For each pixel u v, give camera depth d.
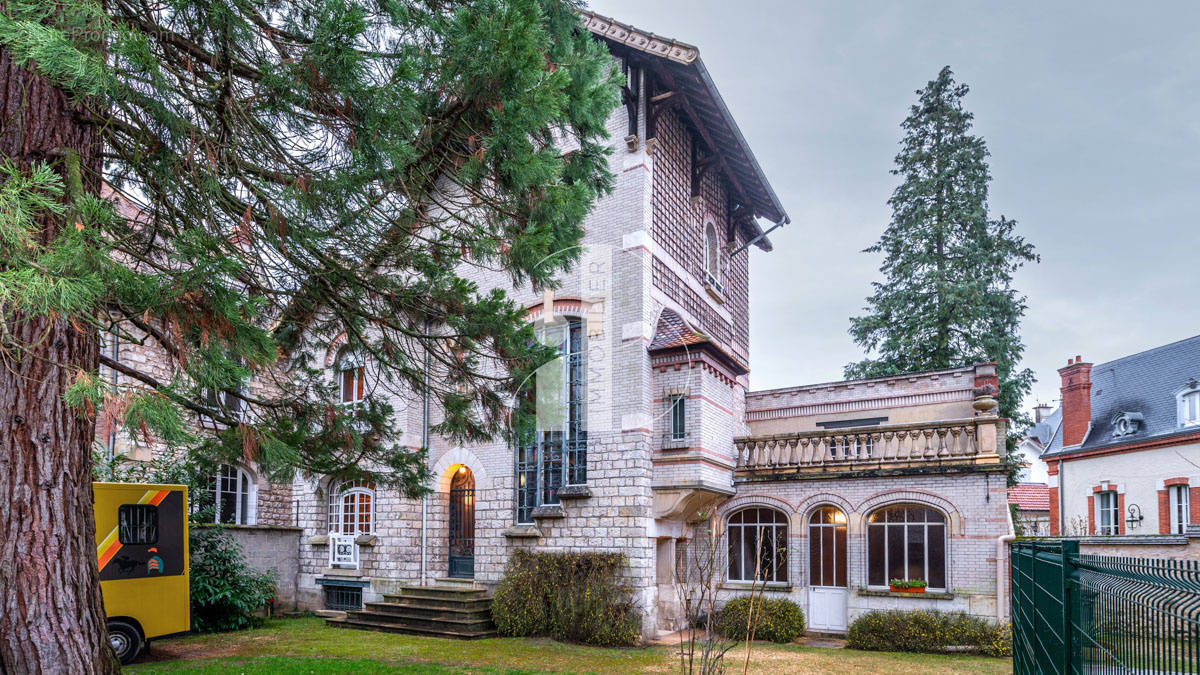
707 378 14.16
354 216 6.05
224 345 5.07
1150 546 16.11
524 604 13.40
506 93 5.18
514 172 5.54
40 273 3.64
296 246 6.13
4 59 5.08
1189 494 24.02
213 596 13.39
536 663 10.68
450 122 5.66
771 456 15.25
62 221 4.57
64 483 5.30
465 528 16.08
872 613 13.09
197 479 14.34
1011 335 21.34
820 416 17.78
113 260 4.35
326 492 17.66
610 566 13.20
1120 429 27.08
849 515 14.16
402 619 14.04
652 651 12.01
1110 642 2.89
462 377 7.68
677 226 16.02
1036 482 39.59
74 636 5.22
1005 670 10.63
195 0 4.68
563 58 6.29
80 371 4.04
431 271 6.98
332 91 4.88
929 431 13.80
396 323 7.31
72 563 5.31
